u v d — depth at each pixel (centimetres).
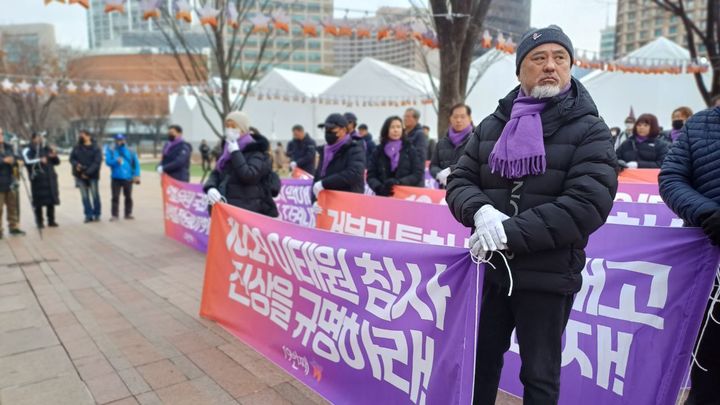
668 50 1427
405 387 224
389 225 412
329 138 484
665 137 671
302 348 296
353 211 447
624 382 228
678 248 213
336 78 2442
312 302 288
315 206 495
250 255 350
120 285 514
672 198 220
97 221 964
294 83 2117
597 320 240
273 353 326
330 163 488
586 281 245
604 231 241
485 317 206
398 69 1942
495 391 210
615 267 235
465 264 195
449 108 688
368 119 2019
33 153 869
